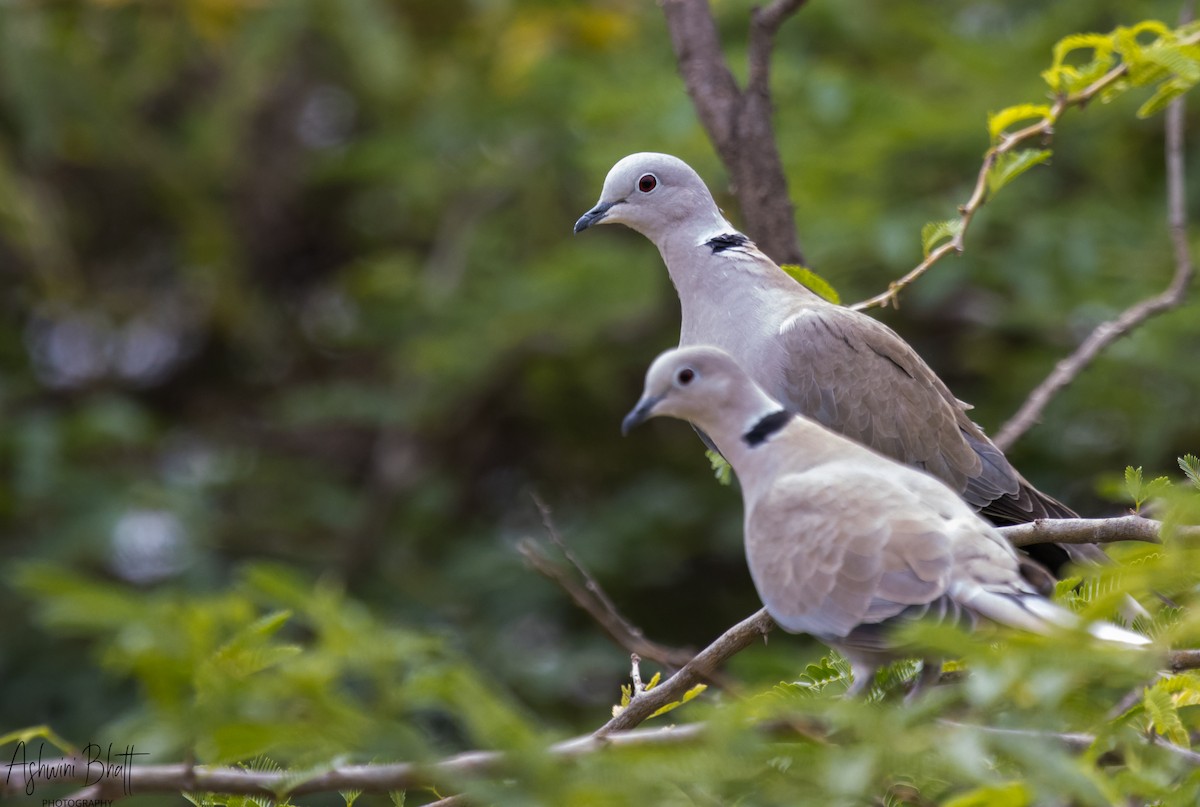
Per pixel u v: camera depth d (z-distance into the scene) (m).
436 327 15.38
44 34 14.70
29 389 15.69
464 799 5.04
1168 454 13.12
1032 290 12.74
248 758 5.27
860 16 14.81
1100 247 13.24
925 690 5.57
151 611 4.14
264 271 18.80
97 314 17.34
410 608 14.12
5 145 15.14
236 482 15.50
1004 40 14.58
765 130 9.19
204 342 18.08
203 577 13.73
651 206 8.70
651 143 13.41
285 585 4.31
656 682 6.92
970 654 4.36
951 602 5.37
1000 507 8.48
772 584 5.81
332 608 4.39
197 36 15.97
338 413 15.65
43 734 5.21
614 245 15.62
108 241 18.14
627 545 14.29
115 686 12.84
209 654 4.32
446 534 15.60
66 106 14.59
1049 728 4.44
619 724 6.31
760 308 8.40
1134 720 5.18
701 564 14.78
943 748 4.32
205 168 16.19
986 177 8.35
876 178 13.52
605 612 14.05
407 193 16.53
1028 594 5.30
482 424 16.98
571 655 13.55
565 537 14.51
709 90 9.27
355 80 17.52
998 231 13.41
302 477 15.90
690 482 14.98
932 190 13.64
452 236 16.88
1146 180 14.17
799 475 5.91
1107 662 4.31
